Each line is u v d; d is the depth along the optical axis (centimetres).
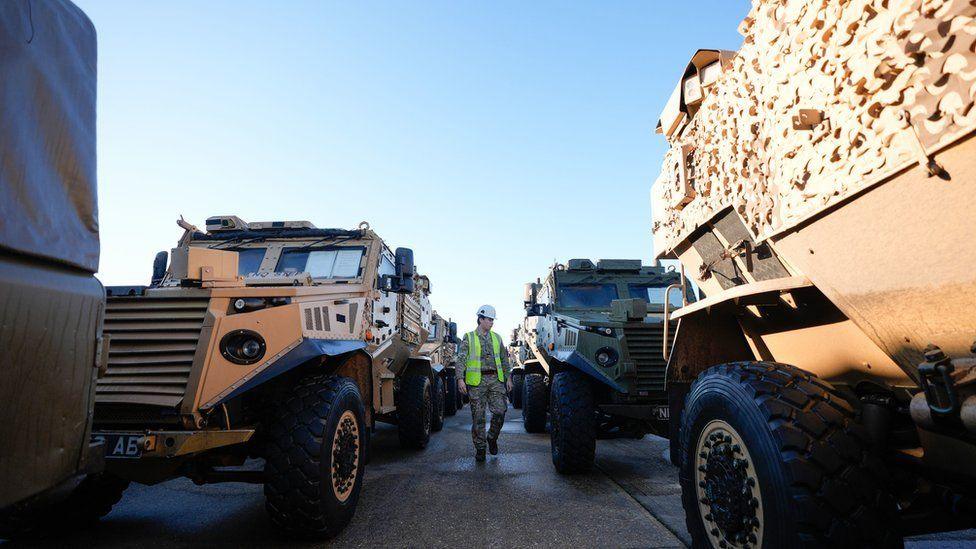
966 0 101
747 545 171
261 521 325
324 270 480
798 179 158
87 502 300
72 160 139
